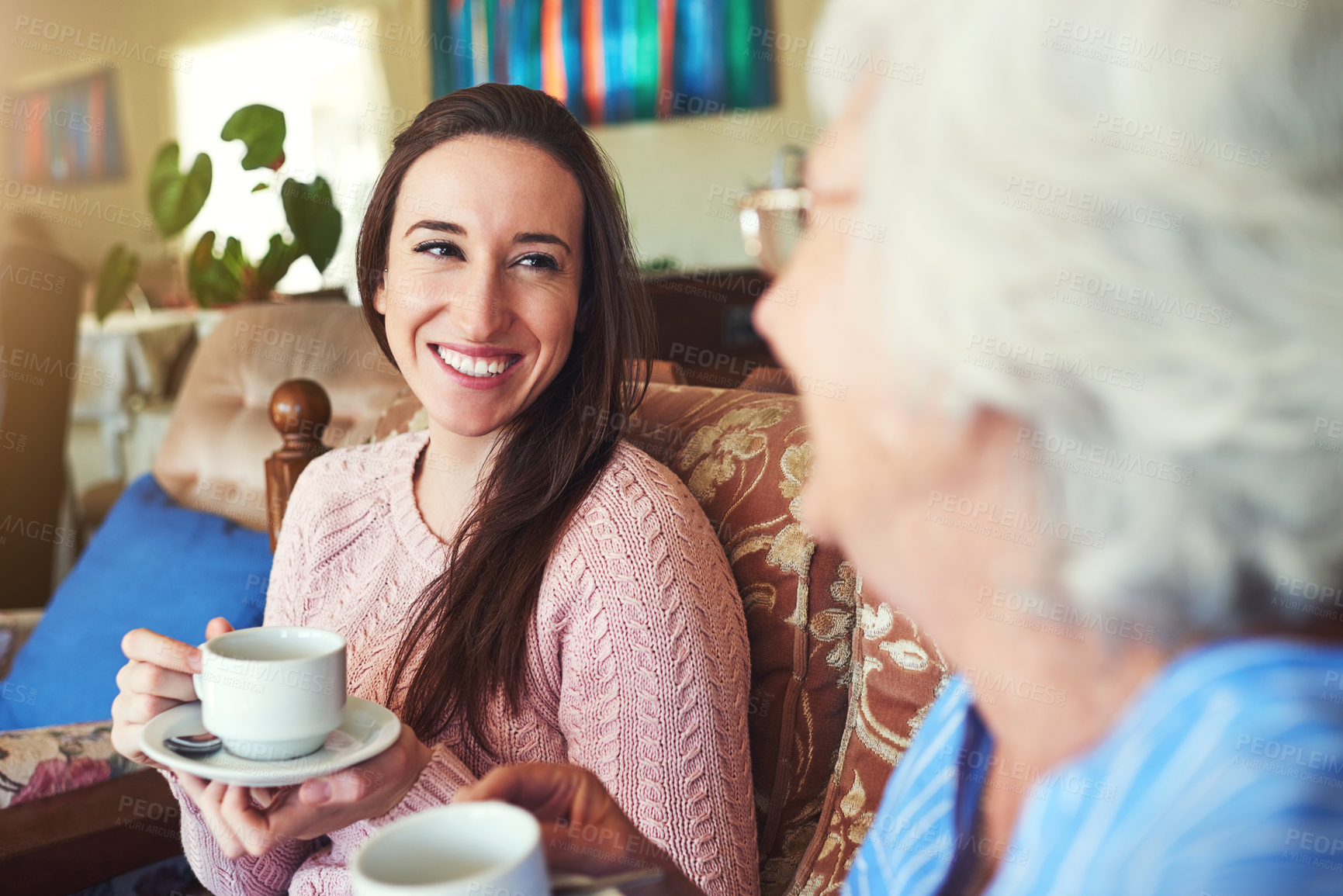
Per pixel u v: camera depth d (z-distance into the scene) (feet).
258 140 6.48
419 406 4.70
